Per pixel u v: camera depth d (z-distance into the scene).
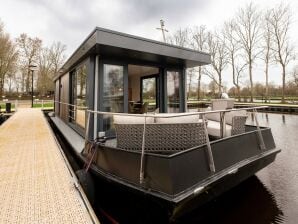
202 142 2.44
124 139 2.60
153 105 6.23
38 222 1.90
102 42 3.65
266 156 3.12
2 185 2.66
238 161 2.77
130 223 2.45
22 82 31.75
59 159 3.72
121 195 2.56
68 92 7.16
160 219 2.23
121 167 2.50
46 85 32.50
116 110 4.64
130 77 7.69
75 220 1.92
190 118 2.47
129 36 4.01
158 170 2.08
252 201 2.98
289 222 2.53
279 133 7.61
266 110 15.91
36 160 3.66
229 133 3.40
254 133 3.15
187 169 2.12
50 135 5.87
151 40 4.36
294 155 5.00
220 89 24.86
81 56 4.70
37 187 2.60
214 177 2.34
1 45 26.52
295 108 13.90
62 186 2.63
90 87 4.40
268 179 3.68
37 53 32.47
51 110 15.17
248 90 25.52
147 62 5.24
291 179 3.67
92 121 4.37
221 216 2.68
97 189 2.92
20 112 13.22
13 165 3.40
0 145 4.74
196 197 2.11
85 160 3.27
